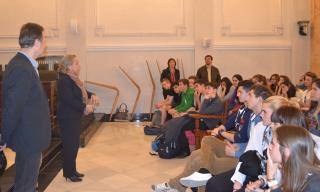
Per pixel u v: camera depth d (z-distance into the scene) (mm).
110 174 4473
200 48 8570
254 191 2391
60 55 8398
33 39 2635
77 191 3881
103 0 8570
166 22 8688
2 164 3121
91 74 8586
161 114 6875
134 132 7059
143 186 4039
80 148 5797
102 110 8664
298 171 1592
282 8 8695
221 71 8656
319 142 2117
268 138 2590
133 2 8625
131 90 8680
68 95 3971
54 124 5672
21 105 2514
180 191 3555
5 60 8438
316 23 8312
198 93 5996
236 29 8672
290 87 5895
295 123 2086
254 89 2957
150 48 8625
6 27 8438
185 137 5117
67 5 8344
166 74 8078
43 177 4305
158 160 5086
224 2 8625
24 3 8445
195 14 8531
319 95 3766
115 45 8555
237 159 3172
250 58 8695
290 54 8727
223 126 3916
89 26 8570
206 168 3195
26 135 2602
